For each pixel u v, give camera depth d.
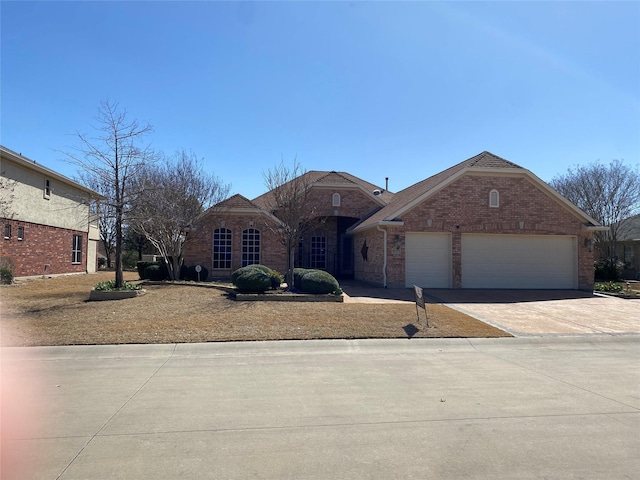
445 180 18.72
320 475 3.84
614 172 29.67
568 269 19.58
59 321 10.57
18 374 7.06
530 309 14.11
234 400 5.83
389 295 16.33
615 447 4.43
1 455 4.21
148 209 16.34
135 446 4.41
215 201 22.78
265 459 4.14
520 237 19.31
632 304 15.50
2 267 18.28
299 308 12.58
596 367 7.82
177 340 9.06
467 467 3.99
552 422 5.11
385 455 4.23
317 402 5.77
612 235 29.45
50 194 23.38
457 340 9.76
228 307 12.61
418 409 5.52
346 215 24.88
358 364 7.84
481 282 19.00
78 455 4.20
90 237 29.06
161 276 20.86
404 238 18.62
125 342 8.86
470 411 5.46
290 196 17.22
